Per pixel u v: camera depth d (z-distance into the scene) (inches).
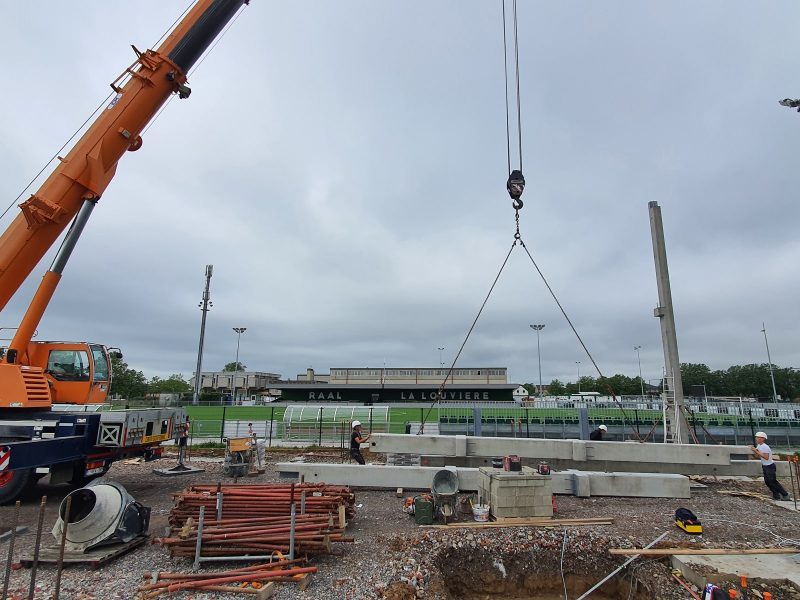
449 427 1056.2
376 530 355.9
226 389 3823.8
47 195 402.6
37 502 439.2
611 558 323.9
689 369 4707.2
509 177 506.3
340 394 2529.5
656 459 524.4
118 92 425.7
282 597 251.9
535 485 381.4
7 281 395.2
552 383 5068.9
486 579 323.9
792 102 348.5
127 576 269.7
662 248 685.3
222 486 341.1
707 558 303.6
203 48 446.9
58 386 479.2
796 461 483.2
